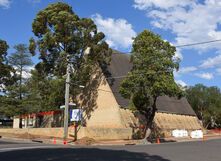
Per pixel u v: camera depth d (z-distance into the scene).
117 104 57.44
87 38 54.66
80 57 55.66
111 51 57.09
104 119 57.94
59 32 53.88
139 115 60.19
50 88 55.00
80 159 21.31
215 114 103.00
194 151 30.25
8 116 66.75
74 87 54.62
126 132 54.62
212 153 28.70
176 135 66.81
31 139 45.91
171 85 45.78
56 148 29.47
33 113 63.38
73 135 48.75
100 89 59.47
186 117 76.94
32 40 55.34
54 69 55.53
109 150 28.88
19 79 66.31
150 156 24.86
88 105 59.88
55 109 56.50
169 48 47.16
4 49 65.00
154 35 47.75
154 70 46.38
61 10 55.03
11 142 38.59
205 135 75.62
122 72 63.97
